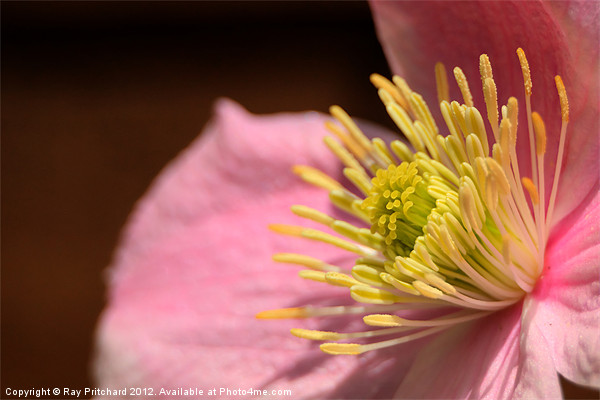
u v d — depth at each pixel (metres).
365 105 0.19
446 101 0.10
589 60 0.10
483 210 0.10
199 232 0.12
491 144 0.11
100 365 0.11
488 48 0.10
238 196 0.12
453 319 0.10
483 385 0.10
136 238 0.12
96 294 0.19
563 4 0.10
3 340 0.19
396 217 0.10
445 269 0.10
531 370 0.09
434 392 0.10
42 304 0.19
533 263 0.10
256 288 0.11
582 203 0.10
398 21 0.11
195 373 0.11
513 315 0.10
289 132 0.12
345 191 0.11
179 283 0.12
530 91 0.10
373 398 0.10
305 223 0.11
